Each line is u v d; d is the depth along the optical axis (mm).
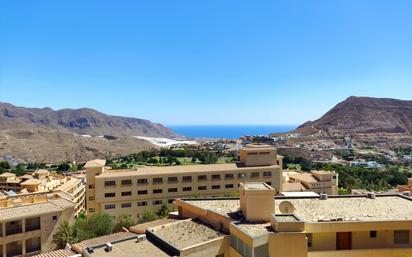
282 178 118688
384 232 34875
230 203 44312
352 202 42562
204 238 34625
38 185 105750
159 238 34531
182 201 45625
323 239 34250
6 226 57812
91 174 96375
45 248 60719
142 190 97625
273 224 33031
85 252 32281
